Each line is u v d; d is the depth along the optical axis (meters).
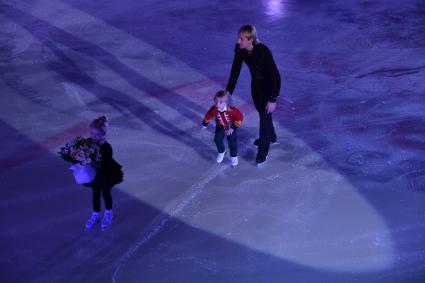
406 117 14.84
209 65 18.56
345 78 17.31
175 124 14.96
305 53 19.31
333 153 13.40
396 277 9.53
